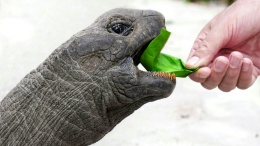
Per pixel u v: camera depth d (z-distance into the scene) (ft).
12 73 14.05
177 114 19.80
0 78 13.47
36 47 15.87
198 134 17.85
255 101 21.39
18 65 14.61
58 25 16.51
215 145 16.89
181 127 18.44
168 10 39.45
